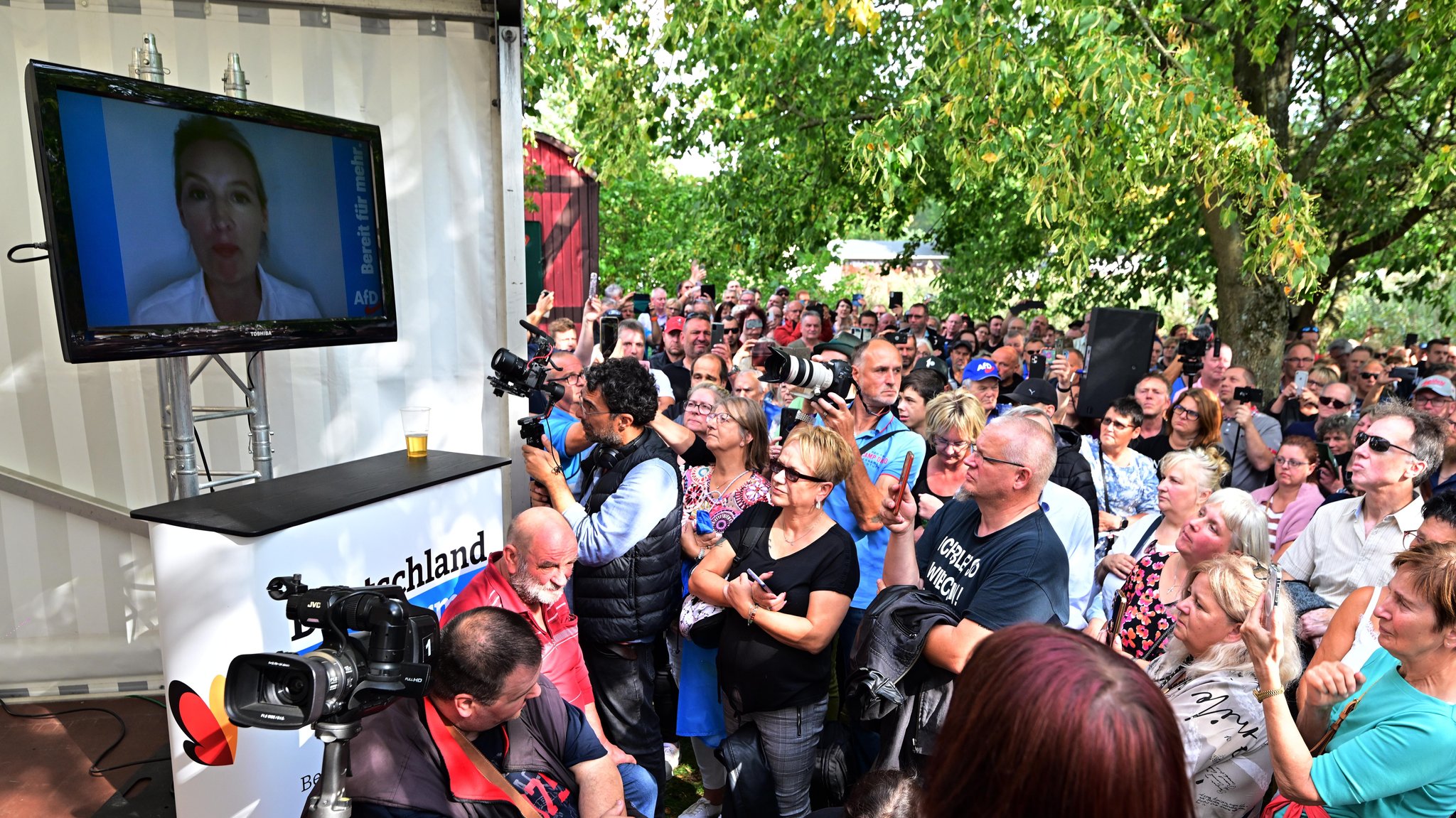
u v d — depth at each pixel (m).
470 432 3.92
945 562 2.72
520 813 1.99
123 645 3.49
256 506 2.34
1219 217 8.70
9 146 3.31
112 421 3.54
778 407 4.98
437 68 3.68
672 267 16.81
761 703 2.83
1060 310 14.49
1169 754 0.87
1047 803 0.86
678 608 3.30
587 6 8.32
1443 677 2.01
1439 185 8.78
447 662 1.88
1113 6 6.77
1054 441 2.57
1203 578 2.36
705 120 10.83
